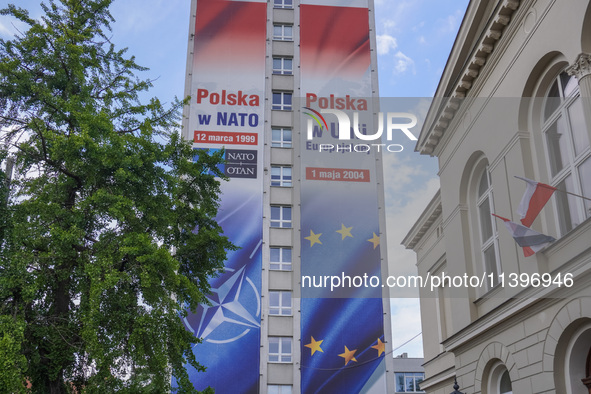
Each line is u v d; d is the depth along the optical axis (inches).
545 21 555.2
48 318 596.1
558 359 516.4
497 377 651.5
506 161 619.5
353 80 1624.0
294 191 1521.9
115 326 584.4
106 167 613.3
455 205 751.1
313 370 1357.0
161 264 596.7
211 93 1593.3
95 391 557.6
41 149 641.6
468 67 689.0
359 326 1393.9
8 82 643.5
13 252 588.1
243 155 1539.1
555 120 576.1
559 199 566.3
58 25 703.7
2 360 509.7
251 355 1354.6
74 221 597.3
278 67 1670.8
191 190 712.4
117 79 729.0
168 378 601.6
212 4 1681.8
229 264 1424.7
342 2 1722.4
